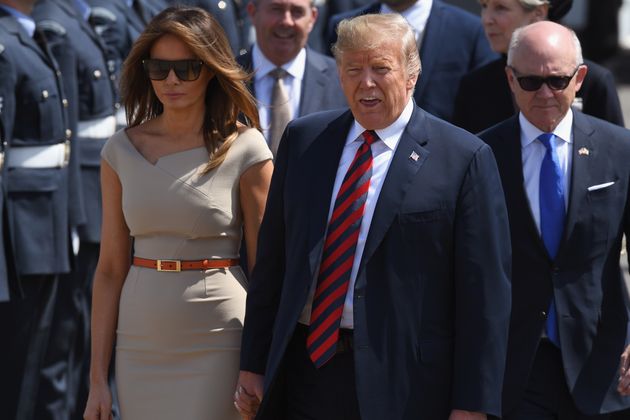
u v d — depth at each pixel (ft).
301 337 50.44
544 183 56.70
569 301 56.18
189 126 54.65
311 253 49.19
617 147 57.06
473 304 48.21
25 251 77.56
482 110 69.67
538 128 57.00
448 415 48.96
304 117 51.96
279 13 72.79
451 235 48.55
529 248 56.44
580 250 56.24
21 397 78.43
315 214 49.62
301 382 50.47
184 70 53.36
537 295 56.39
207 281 54.03
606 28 262.88
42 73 78.79
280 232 51.72
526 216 56.49
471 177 48.57
